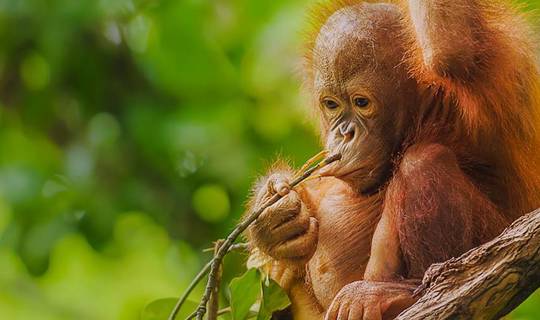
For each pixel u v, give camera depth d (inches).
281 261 394.9
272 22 695.7
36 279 679.1
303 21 442.0
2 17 679.1
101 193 659.4
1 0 677.3
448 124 389.1
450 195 370.9
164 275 735.1
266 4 697.6
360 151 393.1
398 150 393.4
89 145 671.1
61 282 791.7
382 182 397.1
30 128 695.1
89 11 673.6
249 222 368.5
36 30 680.4
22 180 669.9
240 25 698.8
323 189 413.4
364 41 392.2
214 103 692.1
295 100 683.4
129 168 667.4
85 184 660.7
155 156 668.1
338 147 396.5
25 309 783.7
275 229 391.9
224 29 698.8
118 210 657.0
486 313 315.6
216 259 361.7
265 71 693.3
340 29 396.8
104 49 684.7
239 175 655.8
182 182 661.9
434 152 376.5
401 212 374.9
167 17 692.7
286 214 390.9
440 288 319.6
